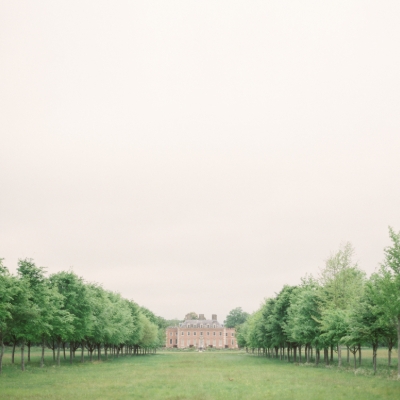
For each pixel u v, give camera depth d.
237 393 31.38
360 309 45.50
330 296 61.16
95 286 82.62
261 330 87.25
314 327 60.72
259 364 70.75
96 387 35.25
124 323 88.00
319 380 40.03
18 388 34.12
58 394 30.66
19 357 88.69
